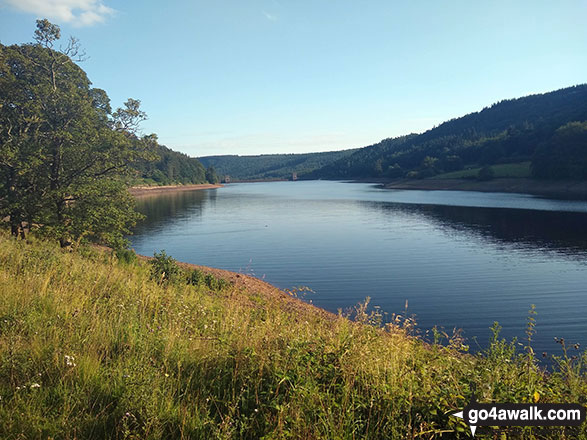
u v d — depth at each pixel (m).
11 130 19.31
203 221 49.53
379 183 170.25
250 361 3.92
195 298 9.17
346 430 2.99
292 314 8.12
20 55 18.17
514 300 16.72
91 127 18.73
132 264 15.05
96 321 4.89
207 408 3.31
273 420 3.10
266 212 60.94
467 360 5.08
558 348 11.54
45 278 7.00
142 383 3.27
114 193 19.67
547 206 57.09
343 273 21.97
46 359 3.74
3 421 2.82
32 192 18.31
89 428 2.94
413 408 3.36
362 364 3.86
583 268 22.61
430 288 18.73
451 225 41.69
